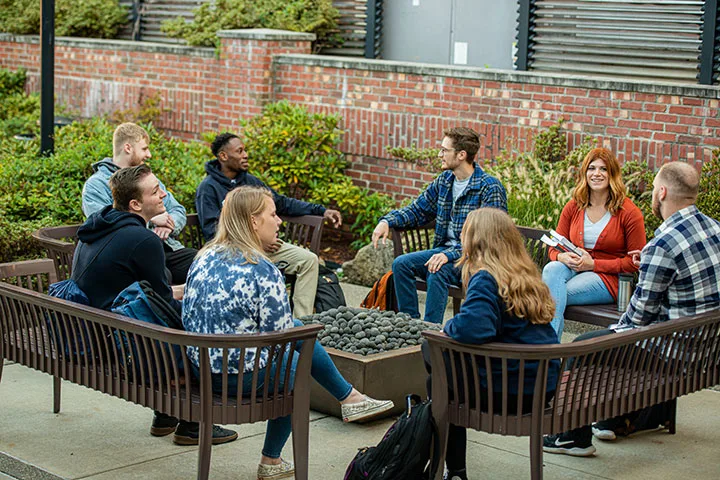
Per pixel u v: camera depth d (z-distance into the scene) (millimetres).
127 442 5074
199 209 7109
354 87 10227
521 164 8734
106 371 4562
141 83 12602
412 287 6691
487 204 6625
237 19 11773
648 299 4820
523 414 4121
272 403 4227
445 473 4512
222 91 11344
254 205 4344
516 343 4098
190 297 4312
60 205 8266
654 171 8328
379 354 5340
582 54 9898
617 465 4875
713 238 4836
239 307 4199
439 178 6898
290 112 10016
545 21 10094
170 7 13305
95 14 13648
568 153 8852
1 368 5125
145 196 4863
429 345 4191
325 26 11750
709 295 4820
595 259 6109
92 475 4629
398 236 7012
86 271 4754
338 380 4652
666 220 4914
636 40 9477
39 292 5047
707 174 7832
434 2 11109
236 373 4203
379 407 4703
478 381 4102
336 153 10156
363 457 4246
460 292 6520
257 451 5000
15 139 10234
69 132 10180
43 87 9211
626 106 8453
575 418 4242
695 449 5109
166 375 4238
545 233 6621
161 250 4797
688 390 4816
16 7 14156
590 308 5941
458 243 6676
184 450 4988
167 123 12297
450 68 9469
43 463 4762
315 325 4191
